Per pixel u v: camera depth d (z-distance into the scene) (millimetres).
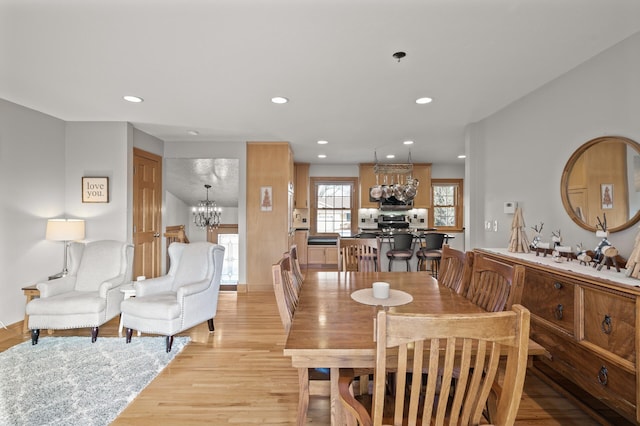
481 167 3861
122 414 1982
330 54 2246
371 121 3922
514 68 2480
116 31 1950
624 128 2094
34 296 3359
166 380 2391
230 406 2078
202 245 3514
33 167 3543
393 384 1725
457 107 3377
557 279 2029
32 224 3533
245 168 5113
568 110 2543
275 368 2588
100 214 4004
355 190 7734
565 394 2178
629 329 1540
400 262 5176
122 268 3480
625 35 2029
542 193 2850
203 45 2119
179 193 6848
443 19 1834
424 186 7340
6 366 2598
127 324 3035
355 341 1289
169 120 3910
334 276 2635
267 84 2777
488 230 3709
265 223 5152
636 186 2020
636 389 1509
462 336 912
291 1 1671
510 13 1780
